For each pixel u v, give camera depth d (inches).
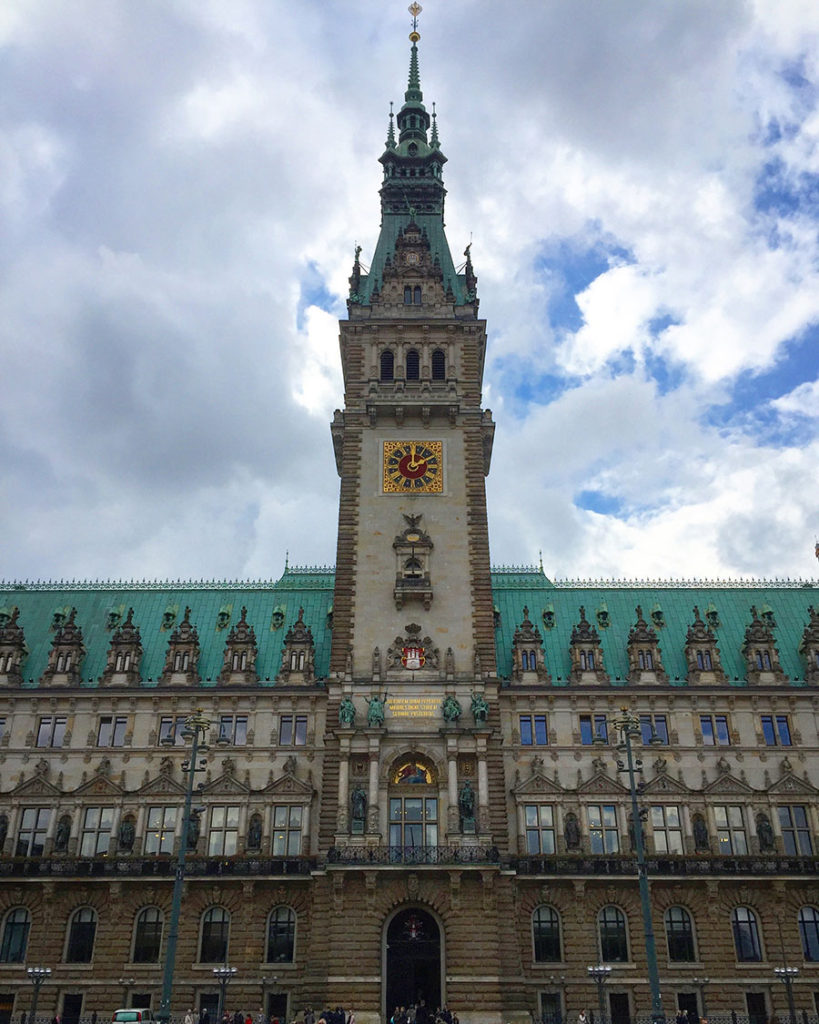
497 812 2399.1
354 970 2196.1
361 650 2603.3
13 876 2479.1
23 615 3110.2
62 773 2677.2
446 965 2215.8
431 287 3166.8
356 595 2679.6
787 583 3233.3
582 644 2834.6
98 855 2566.4
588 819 2591.0
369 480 2847.0
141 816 2610.7
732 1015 2241.6
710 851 2554.1
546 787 2615.7
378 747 2427.4
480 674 2551.7
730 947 2423.7
